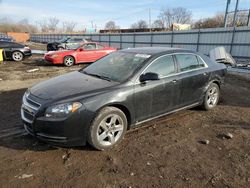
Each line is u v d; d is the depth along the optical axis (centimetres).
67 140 344
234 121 502
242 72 1200
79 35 3781
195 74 503
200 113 548
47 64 1440
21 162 338
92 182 298
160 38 2391
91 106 349
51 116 335
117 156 358
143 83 409
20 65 1384
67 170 322
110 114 370
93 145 362
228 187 292
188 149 381
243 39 1675
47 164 334
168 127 466
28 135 420
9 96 672
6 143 391
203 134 437
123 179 304
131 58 455
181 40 2180
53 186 290
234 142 407
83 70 487
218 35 1844
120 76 413
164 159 351
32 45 4141
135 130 448
